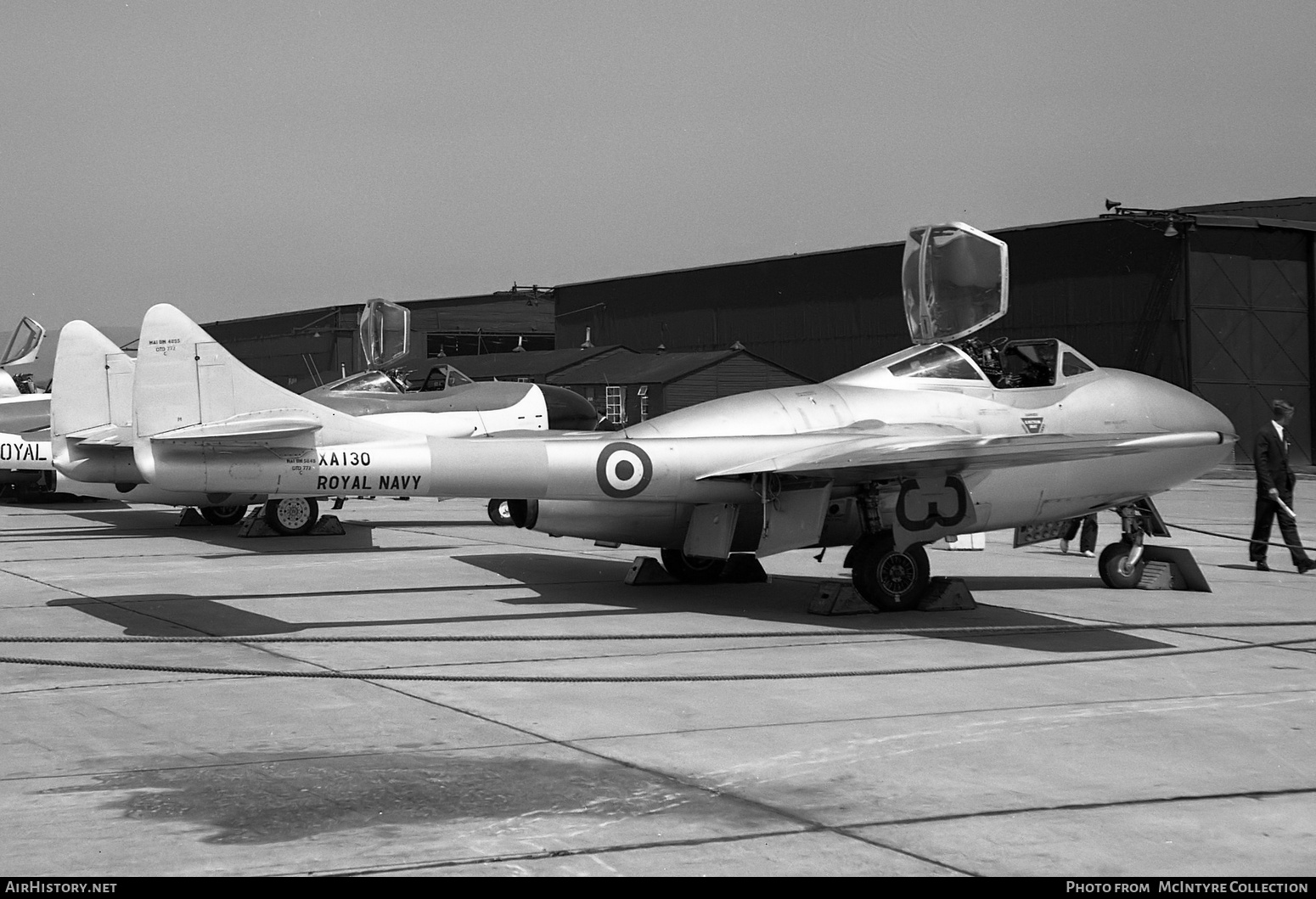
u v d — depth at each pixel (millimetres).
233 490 11070
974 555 16781
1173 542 18906
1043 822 5527
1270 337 40844
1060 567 15375
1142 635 10414
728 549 11625
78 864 4934
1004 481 12297
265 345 61875
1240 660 9297
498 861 4996
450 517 22812
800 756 6602
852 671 8797
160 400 11625
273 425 10656
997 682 8531
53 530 20109
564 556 16062
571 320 57750
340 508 24641
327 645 9766
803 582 13789
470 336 65438
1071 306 41375
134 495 19141
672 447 11227
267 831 5344
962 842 5258
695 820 5523
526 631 10469
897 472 11258
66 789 5918
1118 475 12914
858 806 5742
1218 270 39906
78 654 9359
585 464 10969
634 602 12156
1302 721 7410
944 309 13133
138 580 13672
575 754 6609
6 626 10578
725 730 7141
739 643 9969
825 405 12250
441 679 8469
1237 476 37219
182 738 6902
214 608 11625
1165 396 13500
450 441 10984
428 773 6219
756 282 50562
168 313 11688
